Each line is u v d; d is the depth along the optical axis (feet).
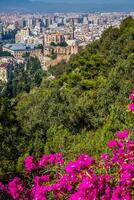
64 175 27.66
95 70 132.36
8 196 29.71
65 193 26.23
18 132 52.80
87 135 51.98
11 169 44.16
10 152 48.34
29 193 28.91
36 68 499.92
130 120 50.16
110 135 47.09
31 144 51.52
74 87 108.99
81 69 134.41
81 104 66.18
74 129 61.93
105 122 58.29
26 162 32.24
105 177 25.03
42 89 133.49
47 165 32.30
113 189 24.79
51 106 64.80
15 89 327.26
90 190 23.90
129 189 24.39
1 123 51.60
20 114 66.33
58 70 315.78
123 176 24.72
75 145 48.91
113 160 27.58
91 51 176.35
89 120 62.28
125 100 68.23
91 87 106.11
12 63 578.25
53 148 51.31
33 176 32.14
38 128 59.31
